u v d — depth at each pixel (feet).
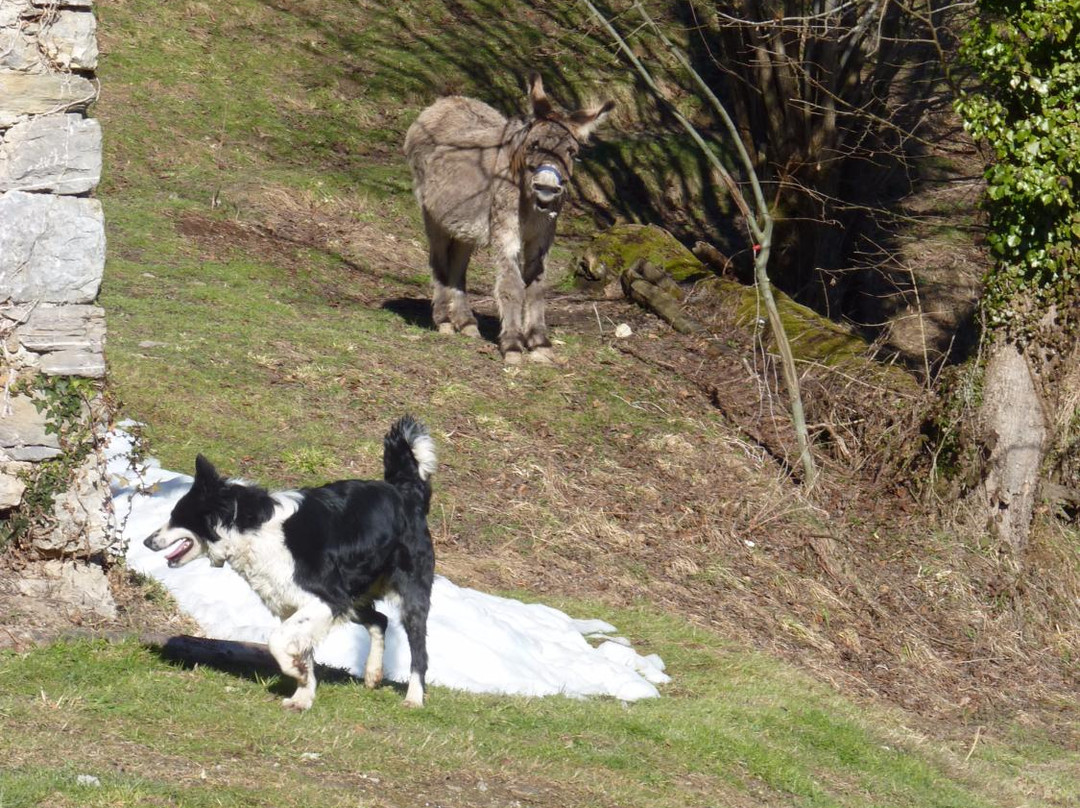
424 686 24.17
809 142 70.79
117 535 27.25
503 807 19.84
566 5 97.86
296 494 21.95
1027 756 34.94
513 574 36.24
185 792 16.98
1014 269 46.85
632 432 48.37
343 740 21.06
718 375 55.01
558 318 60.13
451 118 51.88
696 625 36.40
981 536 46.80
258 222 63.77
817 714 31.09
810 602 40.73
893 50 72.84
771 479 46.70
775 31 67.05
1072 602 46.60
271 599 22.00
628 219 80.23
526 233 50.70
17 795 15.71
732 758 26.32
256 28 85.30
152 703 21.16
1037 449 47.34
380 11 91.56
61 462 25.91
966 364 48.73
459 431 44.60
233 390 42.29
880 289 77.10
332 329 51.60
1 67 25.52
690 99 92.07
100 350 26.43
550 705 26.78
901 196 84.43
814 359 55.62
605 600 36.55
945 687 38.96
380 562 22.77
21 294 25.76
